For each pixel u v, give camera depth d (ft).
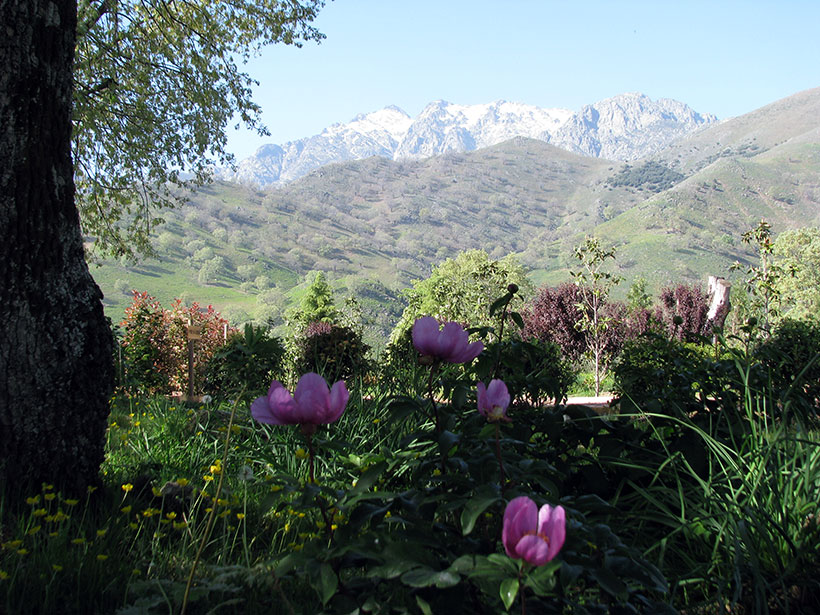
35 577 8.71
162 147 47.65
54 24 12.18
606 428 12.63
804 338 21.35
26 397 11.71
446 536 7.34
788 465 10.55
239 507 12.26
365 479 7.09
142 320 43.01
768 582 8.77
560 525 4.85
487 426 7.42
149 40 46.11
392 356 28.71
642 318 57.31
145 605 7.89
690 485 11.63
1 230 11.57
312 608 8.06
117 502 12.09
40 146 11.98
